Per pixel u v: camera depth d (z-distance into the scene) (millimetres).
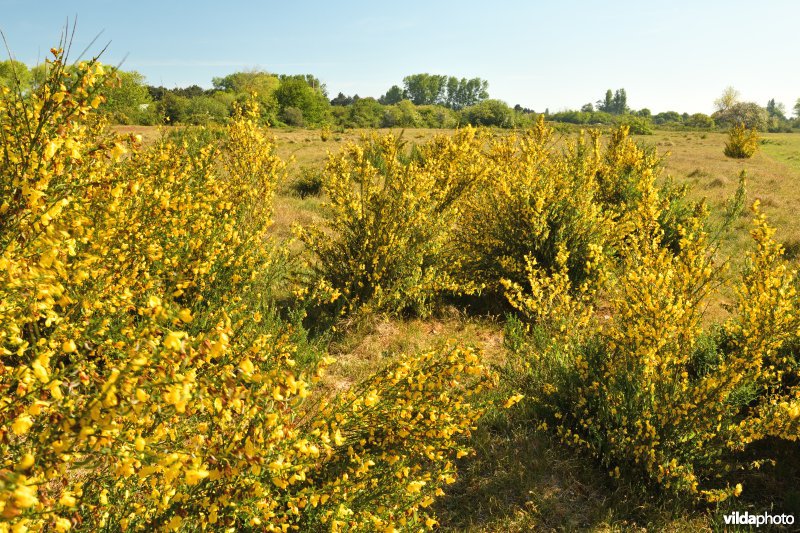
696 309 3400
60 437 1373
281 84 74062
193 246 3551
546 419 3947
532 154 7766
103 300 2479
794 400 3182
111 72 1894
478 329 5727
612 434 3438
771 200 12680
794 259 8297
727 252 8109
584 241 6430
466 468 3502
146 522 1887
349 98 138375
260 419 1745
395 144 5934
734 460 3625
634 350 3572
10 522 1308
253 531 2193
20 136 1766
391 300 5715
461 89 164250
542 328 4574
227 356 2361
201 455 1569
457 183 6449
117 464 1513
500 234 6762
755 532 3053
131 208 2926
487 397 3619
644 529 3107
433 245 6188
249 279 4180
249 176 5285
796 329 3115
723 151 33062
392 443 2680
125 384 1292
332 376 4449
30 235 1705
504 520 3096
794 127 127938
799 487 3422
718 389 3193
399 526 2449
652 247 3717
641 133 58562
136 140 2145
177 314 1403
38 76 1898
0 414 1596
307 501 2340
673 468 3213
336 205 6117
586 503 3295
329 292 5133
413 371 2596
